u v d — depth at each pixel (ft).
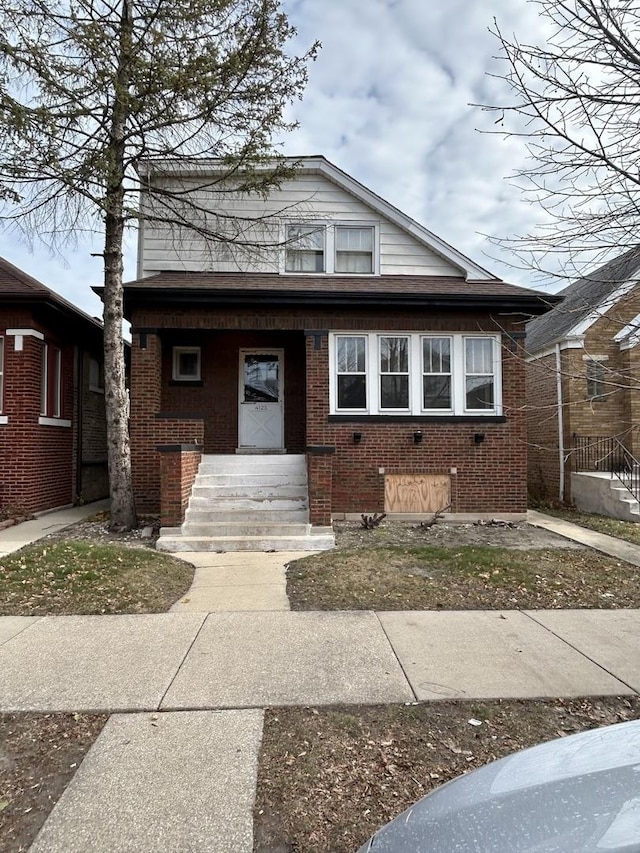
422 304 31.58
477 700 10.87
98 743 9.37
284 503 27.55
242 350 37.63
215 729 9.82
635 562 22.24
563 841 4.16
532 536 27.53
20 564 20.03
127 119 26.66
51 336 34.58
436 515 31.09
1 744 9.39
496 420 32.50
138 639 13.92
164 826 7.45
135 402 30.99
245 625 14.90
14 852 6.98
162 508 25.09
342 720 10.14
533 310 32.27
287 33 26.66
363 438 32.07
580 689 11.32
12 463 31.24
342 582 18.78
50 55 24.09
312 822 7.56
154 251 35.17
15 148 24.07
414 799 8.02
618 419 41.75
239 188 29.37
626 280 14.82
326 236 36.19
